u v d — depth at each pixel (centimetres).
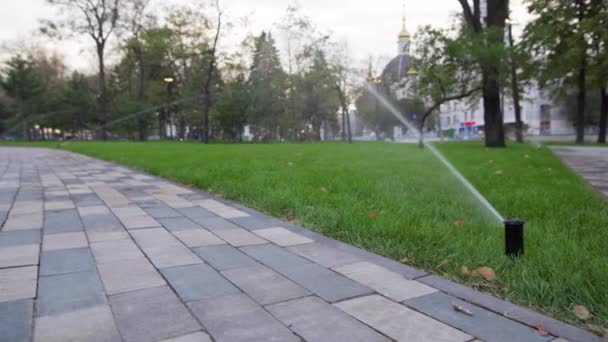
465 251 272
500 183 605
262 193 519
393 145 2297
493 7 1891
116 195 566
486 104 1945
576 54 2303
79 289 219
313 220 380
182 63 4438
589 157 1343
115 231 355
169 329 173
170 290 218
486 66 1772
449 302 202
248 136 5081
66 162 1222
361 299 206
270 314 188
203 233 348
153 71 4747
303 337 166
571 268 233
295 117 4634
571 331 171
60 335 167
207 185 629
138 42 3688
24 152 1898
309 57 3875
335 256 281
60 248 300
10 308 193
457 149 1717
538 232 314
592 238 298
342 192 521
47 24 3281
